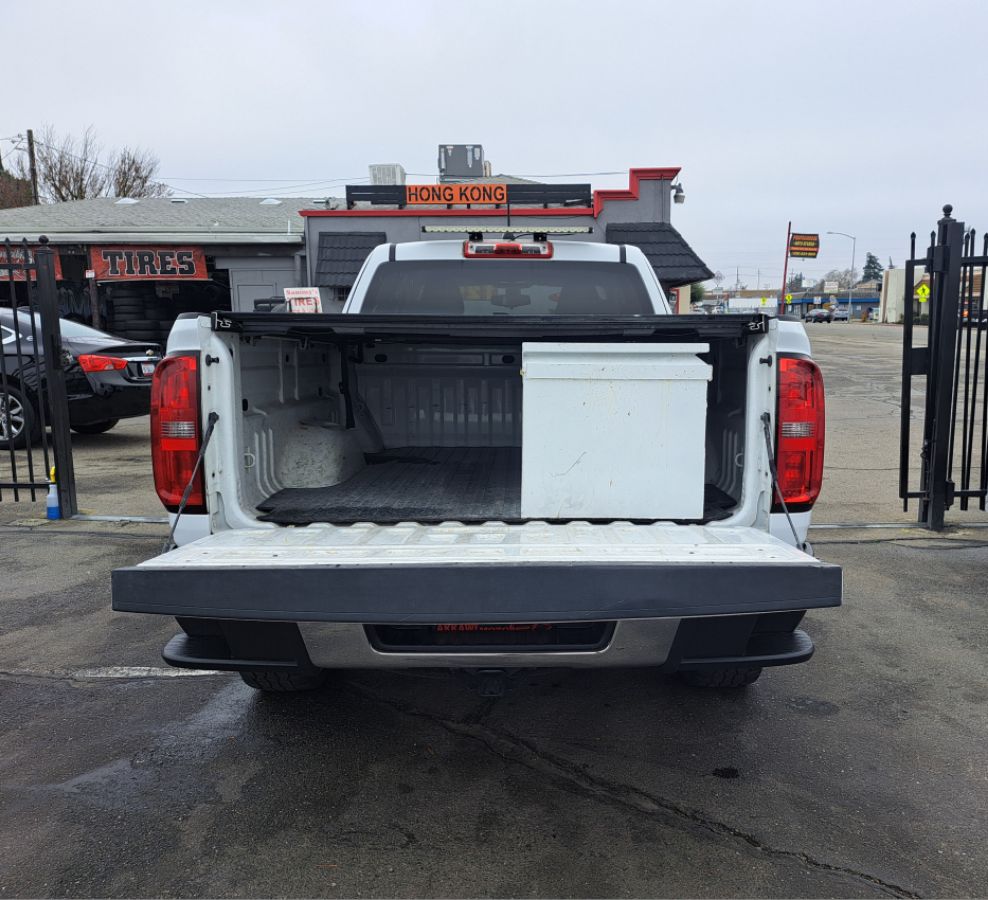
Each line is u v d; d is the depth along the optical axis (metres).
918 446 10.88
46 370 6.83
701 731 3.48
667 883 2.52
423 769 3.19
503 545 2.72
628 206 17.28
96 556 6.01
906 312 6.47
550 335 3.69
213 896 2.48
